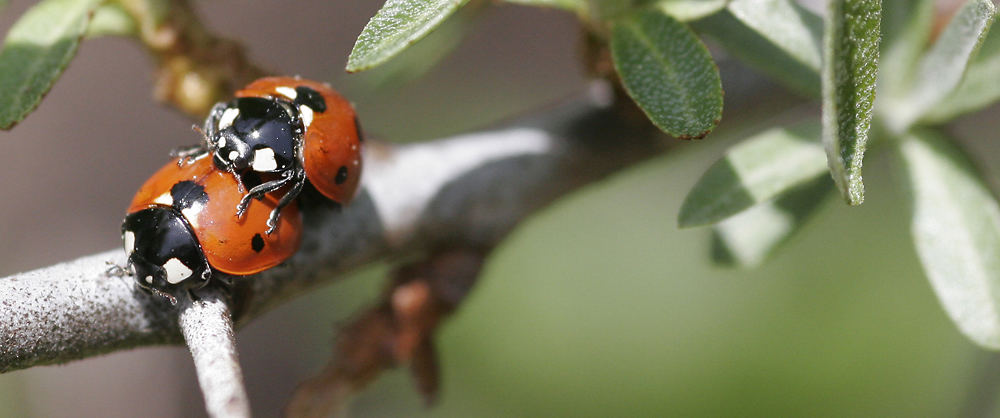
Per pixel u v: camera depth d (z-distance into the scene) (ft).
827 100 0.25
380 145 0.30
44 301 0.26
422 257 0.30
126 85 0.64
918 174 0.29
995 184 0.29
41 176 0.61
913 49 0.29
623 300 0.49
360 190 0.30
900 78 0.29
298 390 0.30
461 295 0.30
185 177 0.28
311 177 0.28
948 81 0.28
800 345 0.46
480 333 0.49
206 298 0.27
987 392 0.33
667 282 0.49
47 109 0.62
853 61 0.25
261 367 0.60
